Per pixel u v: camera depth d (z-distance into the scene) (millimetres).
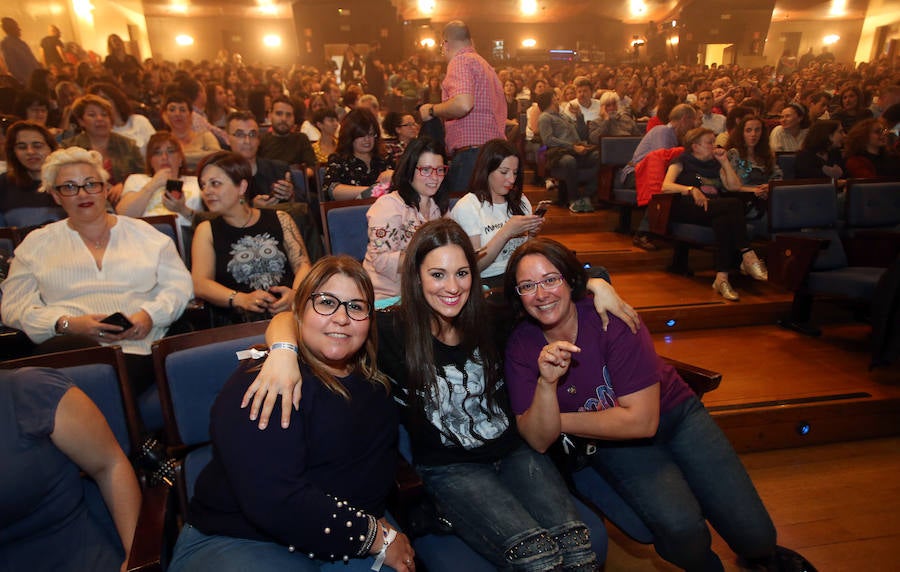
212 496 1119
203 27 16844
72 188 1707
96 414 1167
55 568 1128
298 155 4008
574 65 16078
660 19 18328
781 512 1970
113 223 1863
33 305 1756
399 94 7734
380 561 1129
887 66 13391
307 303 1124
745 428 2264
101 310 1815
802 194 3186
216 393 1378
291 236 2234
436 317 1410
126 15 14875
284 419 1037
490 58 17328
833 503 2016
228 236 2125
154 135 2688
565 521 1264
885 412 2359
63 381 1148
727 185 3561
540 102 5113
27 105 3920
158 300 1852
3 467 1043
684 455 1527
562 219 4461
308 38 15133
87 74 7133
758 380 2525
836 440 2367
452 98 2895
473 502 1266
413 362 1353
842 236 3303
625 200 4199
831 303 3225
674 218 3602
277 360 1086
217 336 1425
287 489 1027
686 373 1714
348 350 1146
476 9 16844
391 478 1277
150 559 1003
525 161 5797
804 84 11461
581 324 1454
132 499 1187
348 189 2977
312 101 6641
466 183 3027
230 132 3164
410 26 16594
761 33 16672
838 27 17688
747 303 3160
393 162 3375
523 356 1437
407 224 2170
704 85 9477
